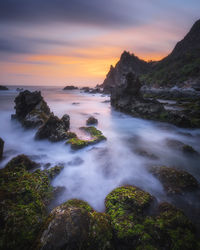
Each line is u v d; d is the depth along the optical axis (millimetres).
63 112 25719
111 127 16828
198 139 13117
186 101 36875
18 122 15945
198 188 5902
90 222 3711
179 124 16469
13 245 3293
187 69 70938
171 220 4090
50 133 11266
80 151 9539
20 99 16797
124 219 4102
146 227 3861
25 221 3729
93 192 5945
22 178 5469
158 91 58000
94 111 27250
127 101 25484
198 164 8422
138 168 7750
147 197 4922
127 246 3602
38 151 9805
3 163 8109
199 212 4949
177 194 5594
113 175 7125
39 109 15398
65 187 6141
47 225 3564
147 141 12336
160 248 3426
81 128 14133
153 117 19875
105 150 10031
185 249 3393
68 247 3100
